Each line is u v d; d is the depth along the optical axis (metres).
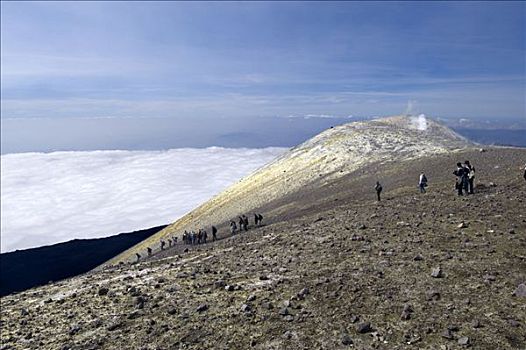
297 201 68.94
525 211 24.88
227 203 99.56
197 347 14.59
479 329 13.08
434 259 18.80
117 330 16.97
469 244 20.11
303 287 17.89
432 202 31.91
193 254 33.72
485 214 25.38
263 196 88.06
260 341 14.30
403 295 15.78
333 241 24.70
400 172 62.69
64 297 23.95
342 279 17.95
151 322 16.98
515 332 12.73
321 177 83.75
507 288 15.25
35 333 18.33
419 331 13.41
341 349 13.14
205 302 18.20
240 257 26.30
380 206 34.69
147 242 104.75
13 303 25.55
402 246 21.38
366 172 73.81
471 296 15.03
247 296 18.12
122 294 21.66
